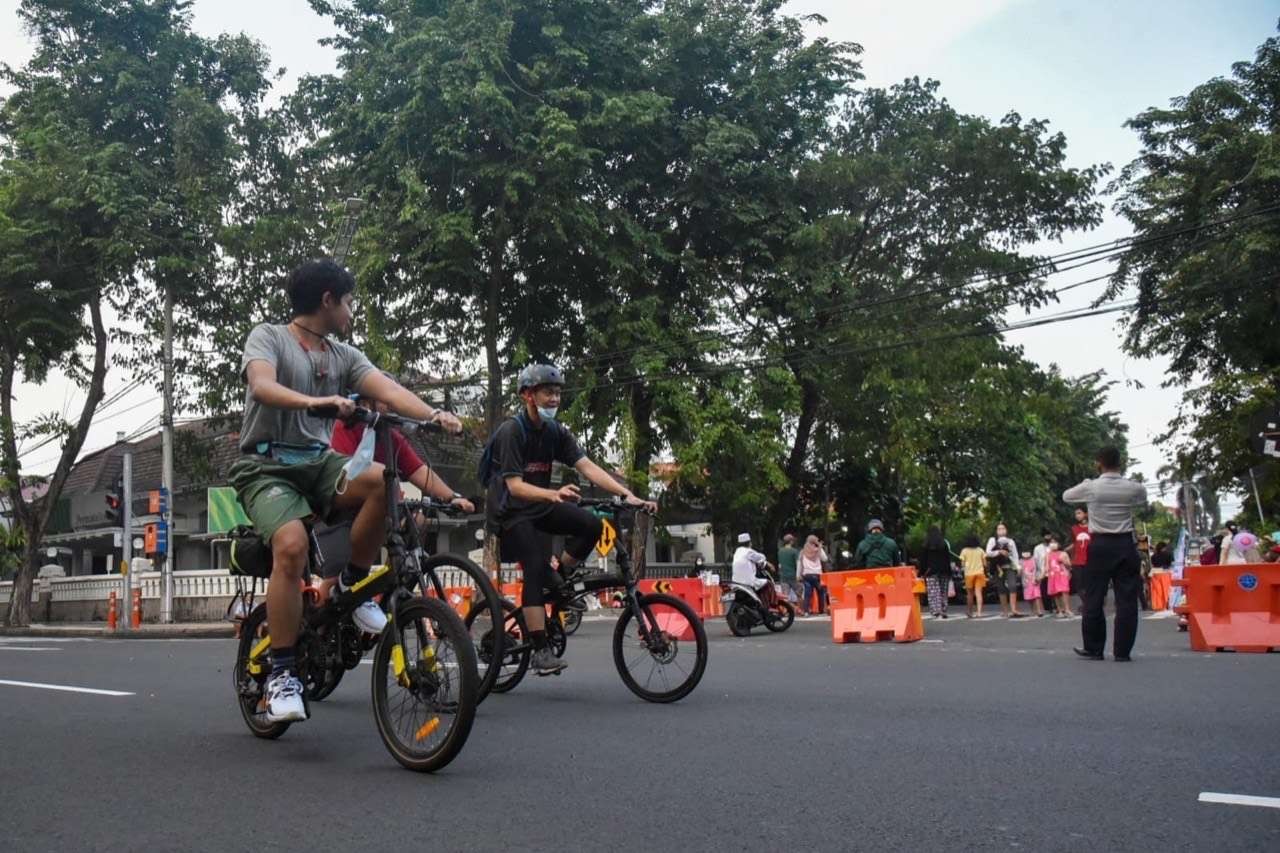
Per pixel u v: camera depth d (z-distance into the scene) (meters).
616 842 3.50
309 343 5.04
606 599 8.62
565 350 29.25
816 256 28.48
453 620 4.39
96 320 28.23
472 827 3.68
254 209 29.28
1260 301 27.30
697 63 29.05
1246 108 27.73
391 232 25.05
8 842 3.58
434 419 4.86
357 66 25.78
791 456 33.44
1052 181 29.22
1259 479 24.80
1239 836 3.54
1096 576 10.05
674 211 28.34
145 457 41.69
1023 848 3.42
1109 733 5.54
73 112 27.58
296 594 4.77
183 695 7.55
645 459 28.38
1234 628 11.36
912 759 4.85
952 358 29.98
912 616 14.34
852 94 30.50
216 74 29.19
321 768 4.68
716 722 5.96
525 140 24.44
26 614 27.98
